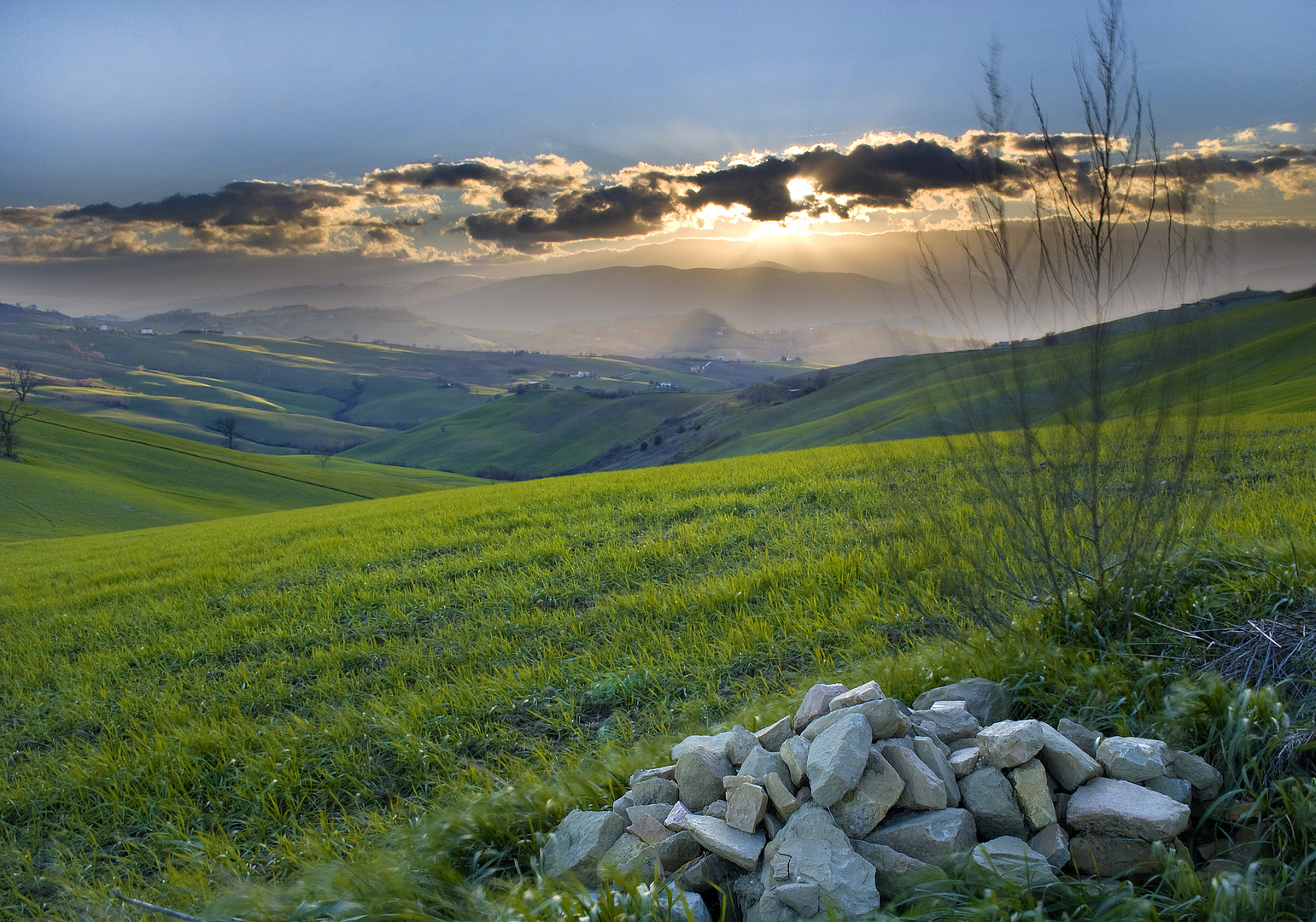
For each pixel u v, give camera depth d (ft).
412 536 49.21
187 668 28.35
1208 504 13.51
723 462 75.72
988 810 9.81
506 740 17.30
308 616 32.22
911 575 20.98
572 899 9.16
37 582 59.57
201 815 16.52
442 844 11.98
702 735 13.60
